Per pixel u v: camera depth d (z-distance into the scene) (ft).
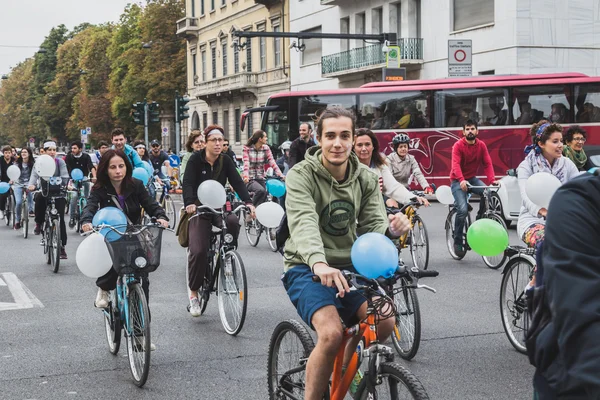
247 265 39.52
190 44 204.23
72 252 45.96
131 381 19.38
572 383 6.47
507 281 21.90
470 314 26.50
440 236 50.21
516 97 78.95
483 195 38.14
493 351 21.62
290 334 14.21
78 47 325.21
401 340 21.12
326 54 138.51
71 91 320.09
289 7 152.46
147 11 216.13
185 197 25.49
